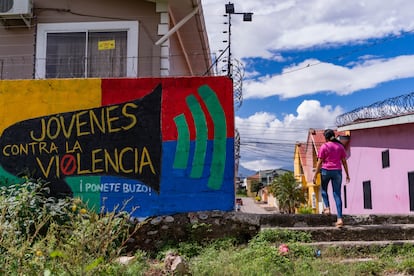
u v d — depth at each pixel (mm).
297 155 48031
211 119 9109
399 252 8211
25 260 4934
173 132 9133
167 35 11336
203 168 9016
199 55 15359
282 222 9000
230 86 9164
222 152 9023
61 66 11539
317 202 36688
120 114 9273
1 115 9469
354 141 20406
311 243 8312
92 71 11461
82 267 4543
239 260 7266
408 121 14266
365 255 8133
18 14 11391
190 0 11312
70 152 9250
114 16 11609
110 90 9336
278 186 47406
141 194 9031
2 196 7777
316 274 6789
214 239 8727
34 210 7742
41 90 9461
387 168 16859
